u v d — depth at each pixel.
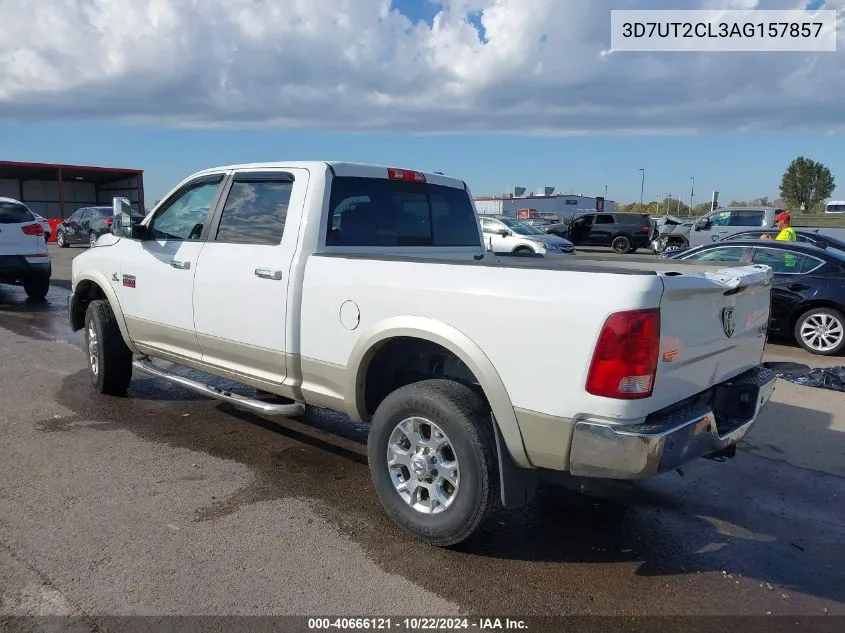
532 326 3.08
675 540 3.75
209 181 4.93
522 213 55.19
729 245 9.72
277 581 3.19
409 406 3.49
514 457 3.26
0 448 4.81
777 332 9.21
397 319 3.57
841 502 4.30
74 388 6.38
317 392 4.11
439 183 5.16
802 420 5.92
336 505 4.03
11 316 10.70
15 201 11.73
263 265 4.28
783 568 3.48
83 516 3.79
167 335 5.17
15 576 3.17
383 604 3.04
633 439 2.87
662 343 2.96
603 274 2.93
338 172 4.32
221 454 4.79
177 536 3.59
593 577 3.33
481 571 3.35
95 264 5.91
